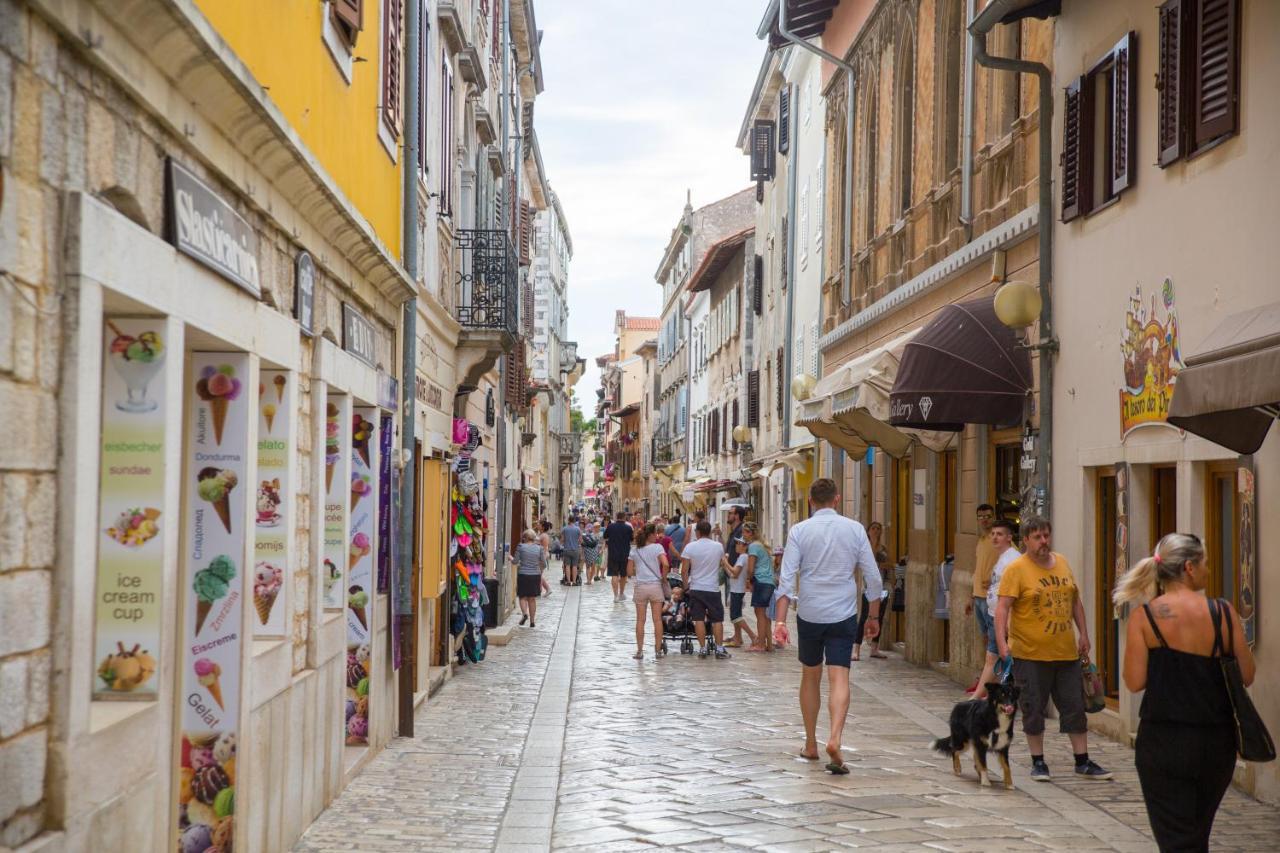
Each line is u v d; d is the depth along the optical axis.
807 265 35.03
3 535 4.17
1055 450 14.28
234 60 6.10
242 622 6.95
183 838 6.86
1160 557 6.95
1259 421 9.21
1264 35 9.84
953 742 10.64
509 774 10.92
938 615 18.25
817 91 33.78
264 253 7.69
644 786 10.34
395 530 12.97
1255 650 9.80
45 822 4.55
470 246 19.28
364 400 11.02
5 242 4.14
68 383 4.58
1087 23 13.54
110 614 5.57
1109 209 12.85
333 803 9.67
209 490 6.96
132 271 5.11
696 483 55.19
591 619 29.19
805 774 10.74
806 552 11.14
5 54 4.12
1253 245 9.93
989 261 16.78
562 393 84.50
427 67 15.43
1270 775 9.49
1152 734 6.80
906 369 15.55
